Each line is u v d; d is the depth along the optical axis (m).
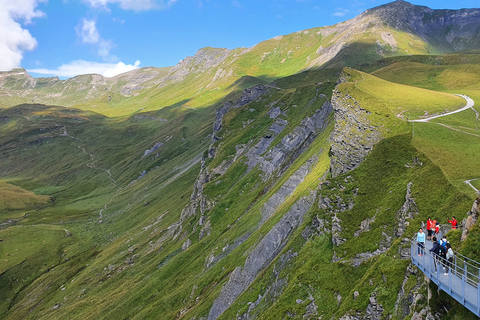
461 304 30.03
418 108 89.69
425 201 51.88
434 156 60.09
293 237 83.00
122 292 147.50
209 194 167.38
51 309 170.38
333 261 62.81
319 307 57.88
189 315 97.75
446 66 171.25
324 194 73.62
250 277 91.56
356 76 121.69
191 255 138.12
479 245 32.34
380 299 45.22
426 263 33.91
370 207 63.28
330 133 113.50
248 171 167.75
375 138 76.25
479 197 35.59
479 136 67.38
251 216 123.25
